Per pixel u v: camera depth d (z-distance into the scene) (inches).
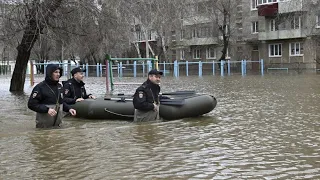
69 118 429.4
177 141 297.0
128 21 791.7
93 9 690.2
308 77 1210.0
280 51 1770.4
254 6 1847.9
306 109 459.8
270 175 210.5
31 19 639.8
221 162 237.1
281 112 440.1
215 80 1167.6
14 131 358.0
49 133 337.1
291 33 1668.3
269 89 770.8
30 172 225.8
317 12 1390.3
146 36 1600.6
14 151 275.7
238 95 659.4
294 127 345.4
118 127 360.8
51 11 662.5
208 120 394.3
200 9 1745.8
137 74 1507.1
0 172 227.1
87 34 724.7
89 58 1699.1
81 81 440.5
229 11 1754.4
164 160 243.8
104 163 240.2
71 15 698.2
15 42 765.3
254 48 1877.5
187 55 2138.3
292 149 265.1
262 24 1792.6
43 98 354.3
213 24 1861.5
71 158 253.6
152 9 1366.9
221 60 1701.5
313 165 227.0
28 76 1571.1
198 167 227.8
